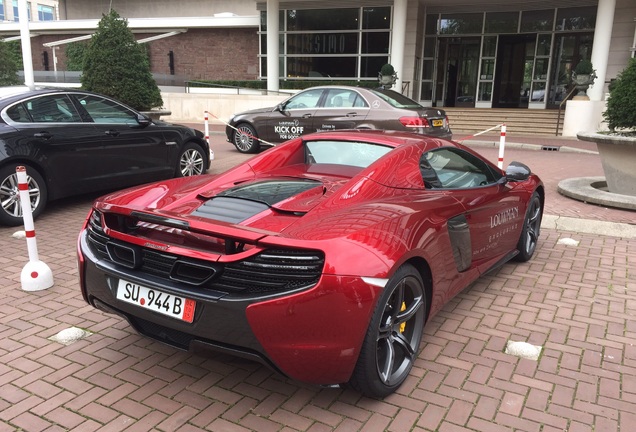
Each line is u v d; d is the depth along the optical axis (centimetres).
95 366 309
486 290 431
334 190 315
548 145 1376
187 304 252
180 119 2020
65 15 2916
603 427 257
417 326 298
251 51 2398
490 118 1778
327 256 238
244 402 276
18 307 387
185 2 2714
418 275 285
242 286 246
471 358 322
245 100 1938
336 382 254
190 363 314
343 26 2039
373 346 254
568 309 396
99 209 292
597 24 1631
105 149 670
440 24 2023
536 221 507
